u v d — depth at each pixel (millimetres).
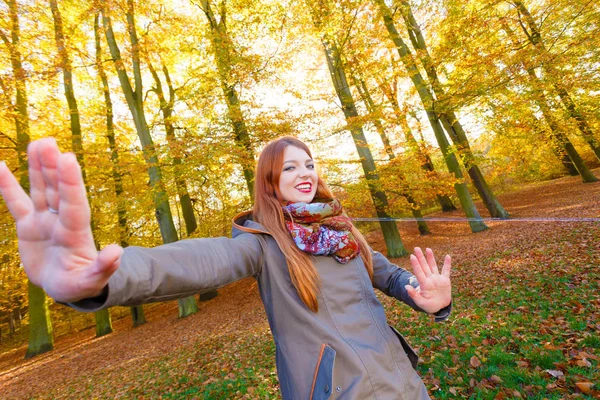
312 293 1080
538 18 9766
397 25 12773
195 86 10547
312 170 1390
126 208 11047
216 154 8031
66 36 10102
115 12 10352
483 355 3236
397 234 11977
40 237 603
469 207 12289
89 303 720
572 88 9406
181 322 10797
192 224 14344
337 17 9727
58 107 11367
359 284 1210
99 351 9422
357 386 970
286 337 1083
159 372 5668
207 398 3852
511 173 19281
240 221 1390
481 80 9438
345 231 1248
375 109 11359
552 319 3684
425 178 11891
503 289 5250
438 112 11219
